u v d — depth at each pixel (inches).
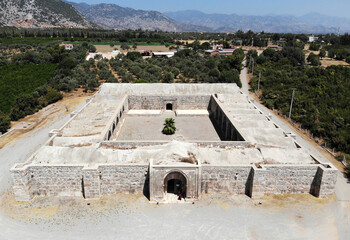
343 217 1091.9
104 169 1171.9
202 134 1850.4
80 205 1144.8
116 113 1817.2
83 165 1162.0
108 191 1208.8
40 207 1134.4
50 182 1185.4
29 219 1067.3
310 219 1080.2
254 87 3366.1
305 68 3769.7
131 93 2295.8
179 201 1173.7
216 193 1222.9
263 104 2758.4
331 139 1827.0
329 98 2551.7
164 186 1180.5
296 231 1020.5
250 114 1815.9
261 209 1131.3
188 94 2297.0
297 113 2326.5
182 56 4665.4
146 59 4473.4
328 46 5959.6
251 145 1389.0
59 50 4503.0
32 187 1186.6
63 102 2701.8
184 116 2186.3
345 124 2039.9
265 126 1659.7
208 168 1180.5
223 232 1013.2
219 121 1994.3
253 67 4217.5
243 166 1181.1
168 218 1079.0
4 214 1091.9
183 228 1029.8
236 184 1210.6
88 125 1659.7
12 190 1250.0
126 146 1385.3
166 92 2332.7
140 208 1131.3
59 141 1414.9
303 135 1966.0
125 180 1194.6
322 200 1189.1
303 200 1187.9
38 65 4227.4
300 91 2856.8
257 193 1192.2
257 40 6624.0
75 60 4052.7
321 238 991.0
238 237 991.6
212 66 4008.4
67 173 1171.9
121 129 1911.9
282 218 1083.9
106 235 995.3
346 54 4773.6
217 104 2052.2
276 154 1285.7
